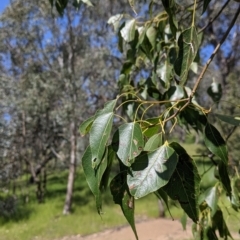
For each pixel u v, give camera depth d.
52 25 14.16
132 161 0.87
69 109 13.42
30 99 13.78
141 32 1.84
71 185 13.50
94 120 0.92
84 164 0.92
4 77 14.08
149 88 1.78
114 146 0.90
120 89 2.01
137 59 2.00
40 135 16.31
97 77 14.78
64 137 15.93
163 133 0.95
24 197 15.22
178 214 11.89
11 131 14.59
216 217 1.67
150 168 0.86
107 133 0.90
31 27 14.31
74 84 13.70
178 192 0.93
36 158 16.39
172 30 1.38
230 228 8.15
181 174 0.93
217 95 2.04
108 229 11.55
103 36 14.23
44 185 16.05
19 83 14.66
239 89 10.41
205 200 1.62
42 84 13.71
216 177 1.65
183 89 1.62
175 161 0.86
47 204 14.16
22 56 15.49
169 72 1.70
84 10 13.55
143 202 13.68
